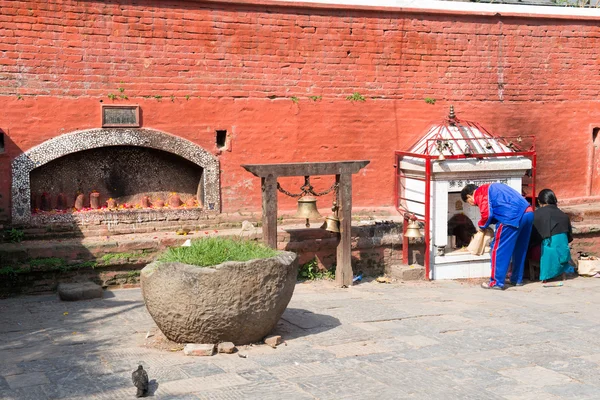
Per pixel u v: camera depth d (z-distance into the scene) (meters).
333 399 5.23
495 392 5.46
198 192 10.78
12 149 9.41
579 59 12.64
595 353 6.60
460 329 7.48
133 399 5.19
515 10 12.32
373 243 10.74
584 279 11.21
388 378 5.73
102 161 10.24
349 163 9.79
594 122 12.88
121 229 10.03
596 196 13.02
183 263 6.48
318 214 9.68
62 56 9.59
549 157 12.59
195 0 10.20
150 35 10.02
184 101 10.30
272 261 6.56
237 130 10.64
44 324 7.57
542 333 7.35
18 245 9.19
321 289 9.81
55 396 5.24
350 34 11.17
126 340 6.90
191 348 6.34
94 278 9.41
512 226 10.05
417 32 11.59
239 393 5.32
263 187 9.38
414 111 11.67
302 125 11.02
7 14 9.27
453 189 10.73
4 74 9.32
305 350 6.54
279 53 10.79
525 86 12.34
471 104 12.03
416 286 10.19
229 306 6.35
